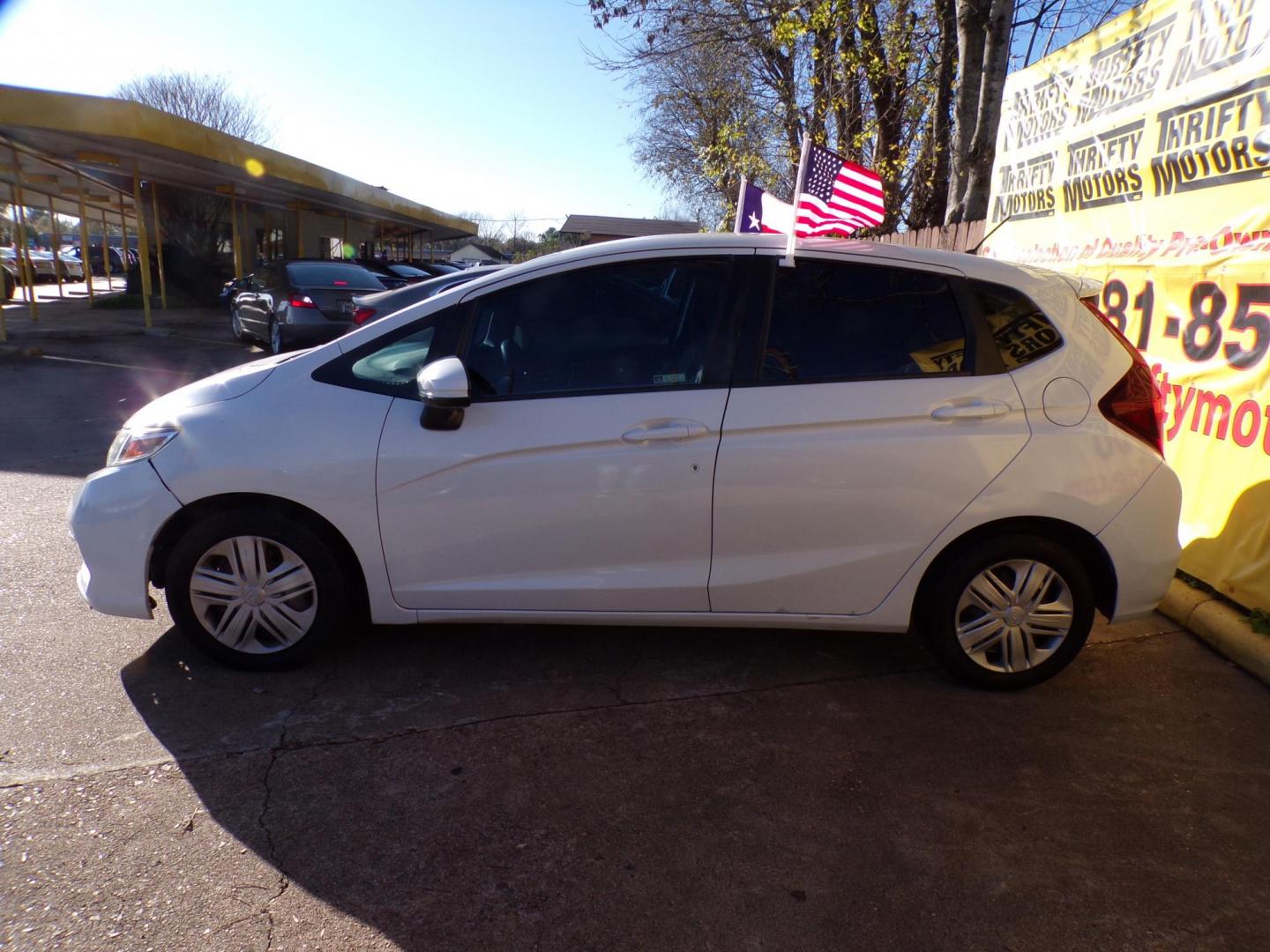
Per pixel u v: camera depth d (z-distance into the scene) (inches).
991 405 136.3
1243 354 174.1
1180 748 131.5
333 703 139.1
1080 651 159.0
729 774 123.0
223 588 142.9
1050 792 120.3
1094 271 226.8
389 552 139.6
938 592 142.2
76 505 143.6
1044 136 259.4
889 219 531.2
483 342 141.6
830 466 135.5
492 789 118.6
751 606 142.5
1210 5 184.5
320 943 92.0
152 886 99.2
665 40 575.8
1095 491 137.6
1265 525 165.8
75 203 1129.4
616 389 138.1
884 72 475.8
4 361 514.9
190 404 143.3
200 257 1034.7
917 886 102.3
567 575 140.9
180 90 1390.3
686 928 95.4
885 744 131.2
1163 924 97.2
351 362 142.8
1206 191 185.8
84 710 135.0
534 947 92.4
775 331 139.0
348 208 1041.5
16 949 89.5
